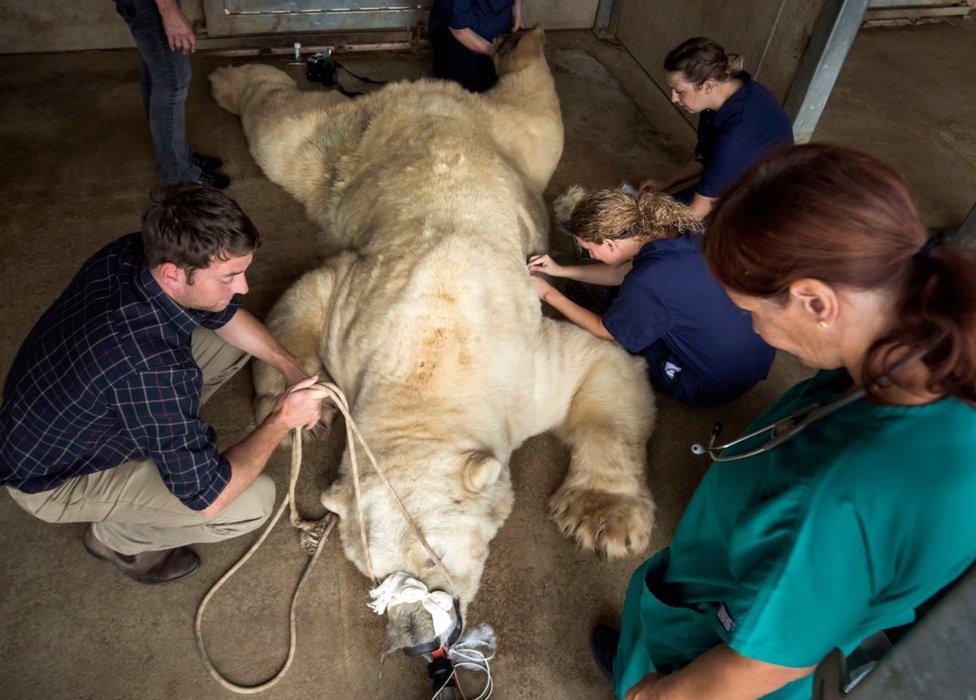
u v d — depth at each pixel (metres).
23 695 2.57
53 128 5.02
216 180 4.74
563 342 3.49
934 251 1.09
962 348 1.01
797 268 1.08
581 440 3.32
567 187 5.04
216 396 3.56
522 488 3.36
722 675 1.38
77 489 2.40
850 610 1.22
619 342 3.28
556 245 4.61
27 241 4.21
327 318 3.53
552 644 2.83
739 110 3.73
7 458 2.23
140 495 2.46
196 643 2.75
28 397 2.13
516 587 2.99
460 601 2.57
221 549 3.02
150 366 2.03
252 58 5.95
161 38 3.81
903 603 1.20
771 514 1.27
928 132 5.81
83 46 5.77
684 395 3.56
